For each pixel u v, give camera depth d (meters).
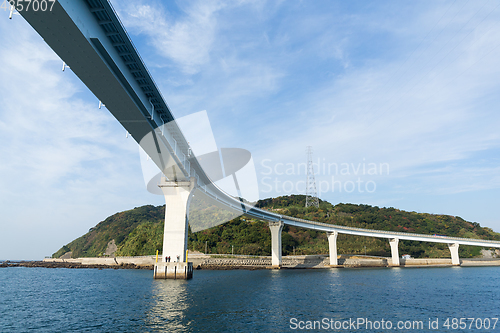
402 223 178.75
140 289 53.16
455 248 145.75
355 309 38.22
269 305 39.47
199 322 30.50
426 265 142.88
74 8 25.09
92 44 28.41
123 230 168.38
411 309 39.19
